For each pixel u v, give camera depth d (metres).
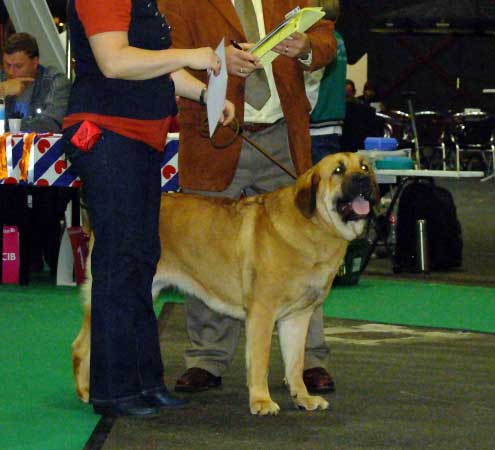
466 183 20.81
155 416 4.54
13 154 7.53
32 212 8.44
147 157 4.44
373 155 9.32
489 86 25.61
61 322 6.88
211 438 4.21
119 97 4.34
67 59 8.66
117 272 4.45
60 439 4.24
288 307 4.64
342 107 8.55
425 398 4.93
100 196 4.39
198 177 5.09
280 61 5.07
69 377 5.37
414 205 9.60
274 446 4.09
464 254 10.91
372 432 4.31
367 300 8.06
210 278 4.80
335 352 6.07
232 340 5.16
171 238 4.86
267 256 4.56
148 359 4.66
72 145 4.40
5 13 11.31
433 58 25.78
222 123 4.80
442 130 20.67
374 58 25.98
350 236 4.57
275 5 5.05
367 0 23.11
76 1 4.29
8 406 4.77
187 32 5.02
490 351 6.18
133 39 4.30
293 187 4.62
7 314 7.13
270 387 5.14
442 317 7.38
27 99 8.27
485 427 4.41
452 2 19.36
